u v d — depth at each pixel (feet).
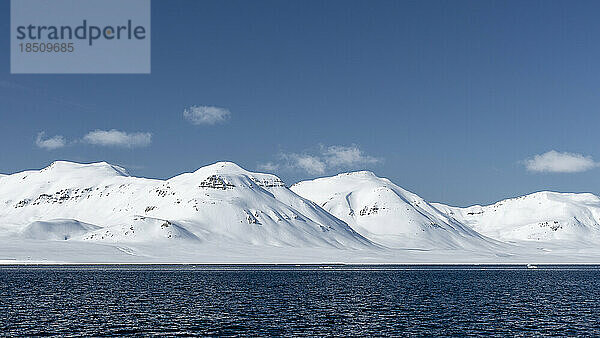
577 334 247.91
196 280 562.25
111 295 393.50
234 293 417.49
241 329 254.88
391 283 544.62
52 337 233.14
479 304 356.38
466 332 251.39
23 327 254.47
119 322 270.87
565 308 337.31
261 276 650.43
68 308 319.88
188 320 278.67
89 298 372.17
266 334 244.01
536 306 346.95
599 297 405.80
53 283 497.46
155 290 437.17
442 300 378.94
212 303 349.82
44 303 340.80
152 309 319.68
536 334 247.70
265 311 314.35
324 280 584.40
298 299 377.50
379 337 238.89
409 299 383.86
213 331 249.75
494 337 240.53
